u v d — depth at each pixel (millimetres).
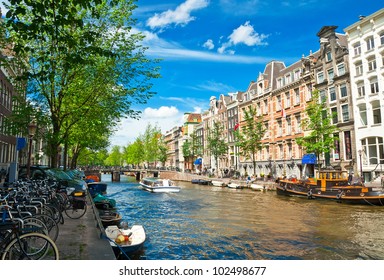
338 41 34250
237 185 38031
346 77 31188
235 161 53469
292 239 12078
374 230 13555
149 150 76000
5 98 29625
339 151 31766
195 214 18531
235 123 55281
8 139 30578
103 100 17875
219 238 12352
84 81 16922
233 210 19875
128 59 17203
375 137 28125
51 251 5074
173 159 101562
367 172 28453
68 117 18688
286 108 40469
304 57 38031
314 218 16578
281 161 40875
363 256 9953
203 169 66500
